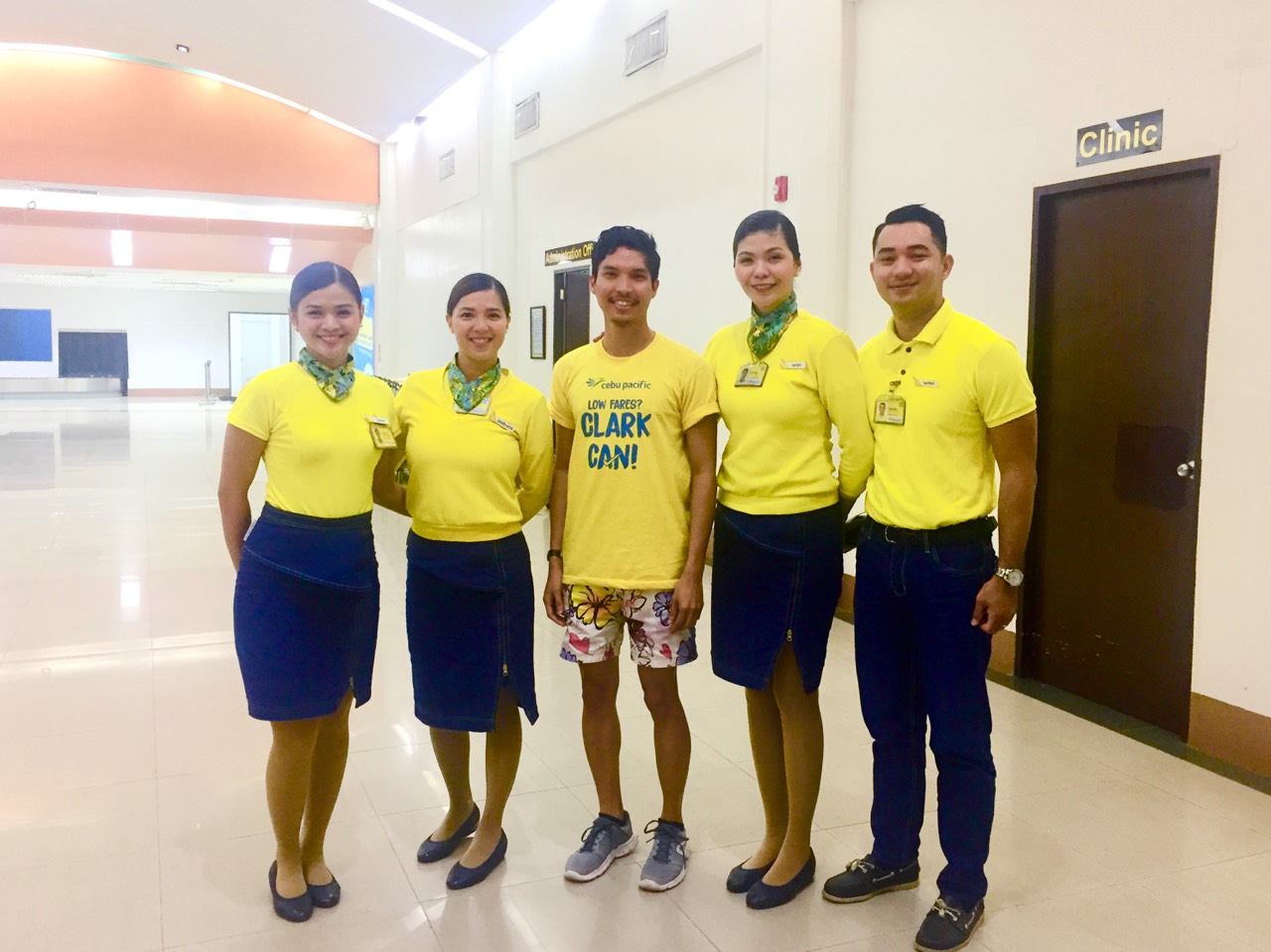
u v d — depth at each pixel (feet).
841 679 13.15
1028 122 12.41
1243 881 8.16
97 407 65.31
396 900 7.79
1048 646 12.91
